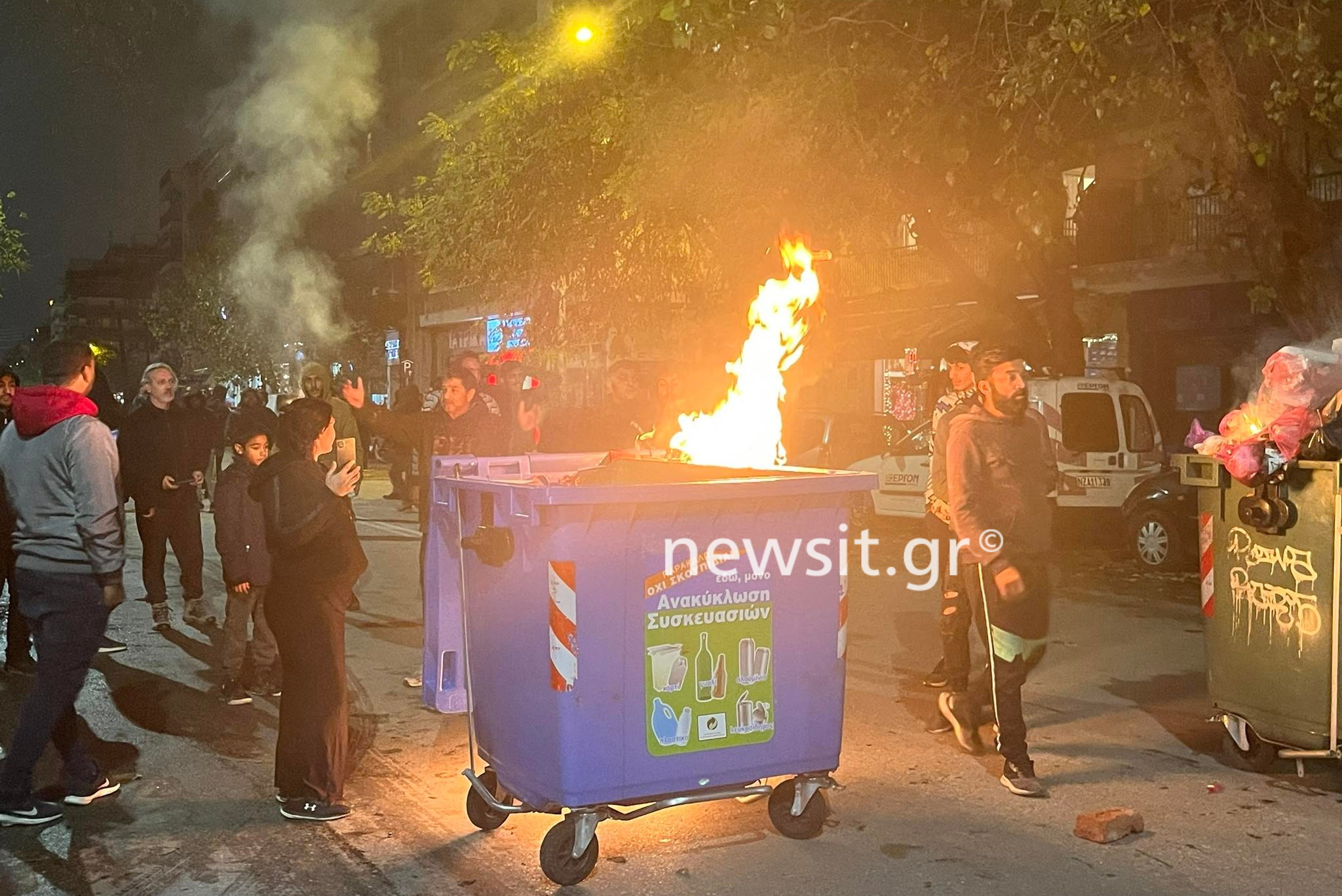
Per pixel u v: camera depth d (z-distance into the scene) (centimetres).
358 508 1839
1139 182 1969
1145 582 1092
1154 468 1380
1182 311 1900
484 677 439
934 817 473
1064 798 496
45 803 474
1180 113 1184
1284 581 506
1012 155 1176
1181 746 573
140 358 10444
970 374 622
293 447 471
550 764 398
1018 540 496
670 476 511
